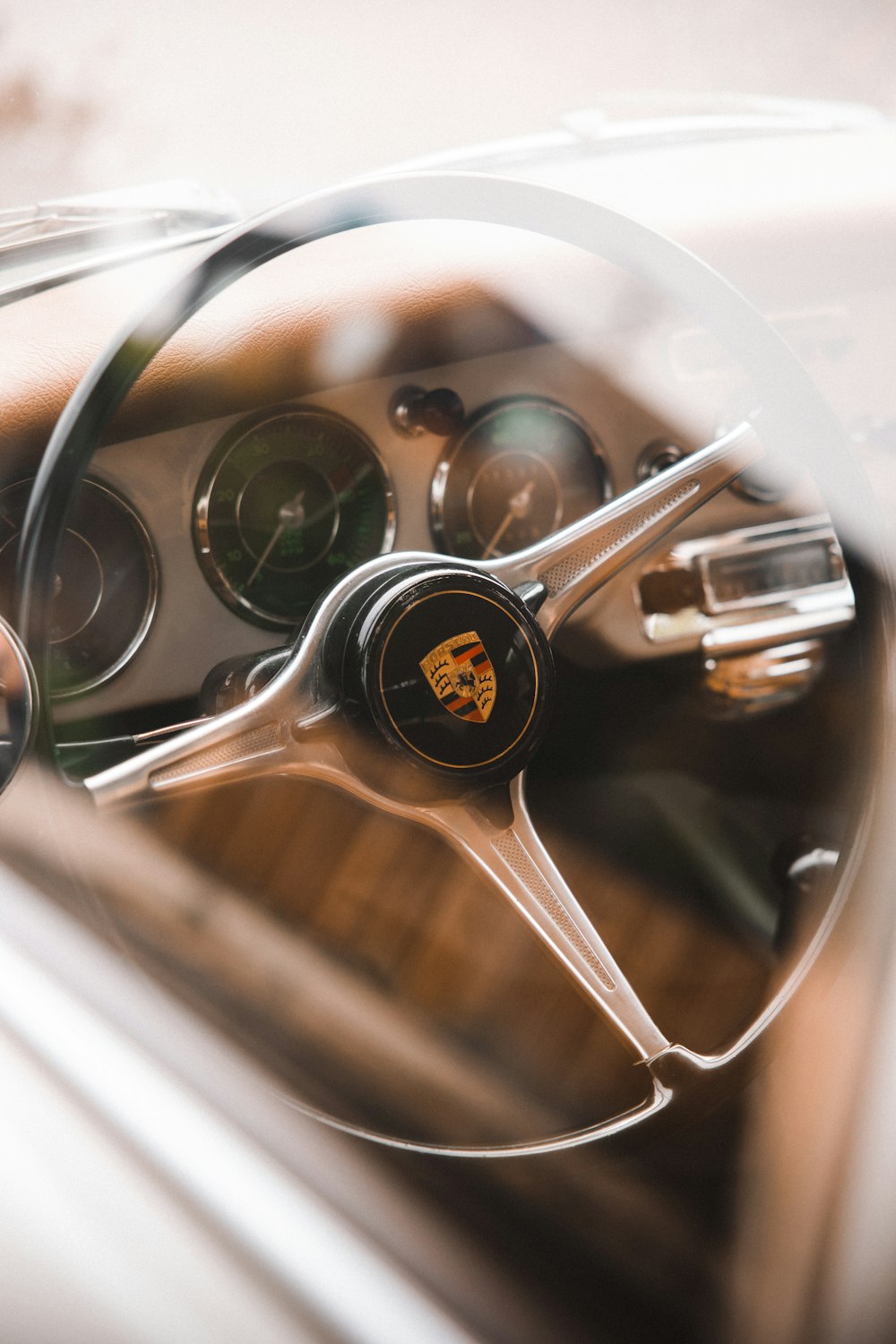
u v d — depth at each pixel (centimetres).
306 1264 60
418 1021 102
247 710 82
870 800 90
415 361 101
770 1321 76
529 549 88
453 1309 78
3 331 94
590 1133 84
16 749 78
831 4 454
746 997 105
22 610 80
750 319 91
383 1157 80
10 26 328
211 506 99
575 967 86
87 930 74
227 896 101
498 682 83
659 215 107
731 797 113
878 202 109
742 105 141
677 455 110
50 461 81
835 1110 77
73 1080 67
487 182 88
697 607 109
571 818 112
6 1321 57
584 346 105
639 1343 85
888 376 111
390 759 83
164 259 100
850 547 93
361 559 105
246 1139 67
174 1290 57
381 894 103
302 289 97
